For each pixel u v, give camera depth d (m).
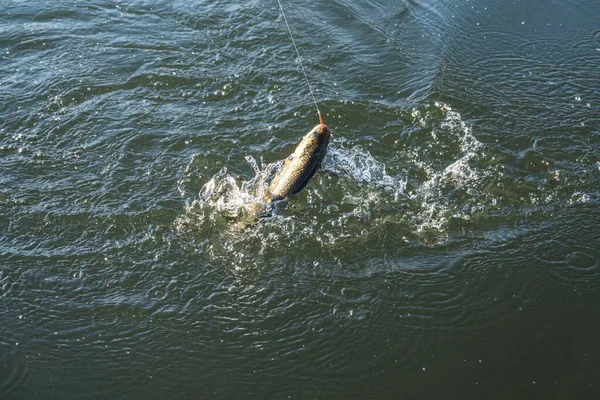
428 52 10.73
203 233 7.27
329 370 5.96
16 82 9.55
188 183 7.88
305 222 7.44
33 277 6.73
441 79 9.90
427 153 8.50
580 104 9.44
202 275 6.83
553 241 7.28
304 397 5.73
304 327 6.34
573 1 12.45
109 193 7.71
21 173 7.95
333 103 9.27
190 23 11.26
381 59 10.51
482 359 6.05
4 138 8.49
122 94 9.41
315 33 11.15
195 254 7.05
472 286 6.75
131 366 5.97
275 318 6.41
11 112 8.94
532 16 11.89
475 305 6.57
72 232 7.23
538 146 8.61
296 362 6.02
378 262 7.04
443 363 6.02
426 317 6.45
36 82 9.54
